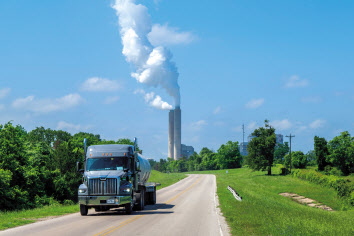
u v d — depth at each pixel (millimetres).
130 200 21406
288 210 26391
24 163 45406
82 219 19141
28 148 51375
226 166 182000
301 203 51312
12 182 41531
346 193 50375
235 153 181750
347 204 46938
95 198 20688
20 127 66625
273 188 70312
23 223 17562
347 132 112625
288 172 106688
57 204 43438
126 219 18953
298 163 140750
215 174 146625
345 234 14883
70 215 21750
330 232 14906
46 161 51688
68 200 46844
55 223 17406
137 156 25203
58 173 48469
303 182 81500
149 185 29312
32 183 43906
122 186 21156
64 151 50562
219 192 49375
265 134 111500
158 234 13797
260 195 48406
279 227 15211
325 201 53156
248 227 15969
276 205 32688
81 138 96938
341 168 111688
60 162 49812
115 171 21703
